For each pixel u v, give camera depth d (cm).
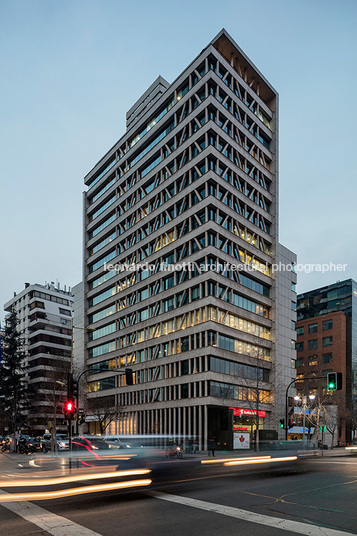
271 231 6581
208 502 1132
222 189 5684
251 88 6669
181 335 5562
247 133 6253
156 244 6406
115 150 7831
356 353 9262
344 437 8425
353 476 1731
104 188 8406
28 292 11050
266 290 6328
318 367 8912
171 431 5475
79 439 3631
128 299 7069
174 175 6097
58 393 7812
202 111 5691
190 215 5681
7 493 1323
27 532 834
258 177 6450
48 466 2481
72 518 954
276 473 1852
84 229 8819
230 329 5397
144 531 843
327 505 1103
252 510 1035
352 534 817
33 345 10506
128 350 6769
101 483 1519
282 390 6106
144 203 6794
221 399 5038
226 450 4656
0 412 8781
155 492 1295
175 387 5531
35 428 9312
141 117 7094
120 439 4075
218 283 5344
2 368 8600
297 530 848
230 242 5669
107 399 6975
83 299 8519
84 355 8156
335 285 10100
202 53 5847
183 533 828
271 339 6191
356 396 8312
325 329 9456
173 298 5906
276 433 5553
